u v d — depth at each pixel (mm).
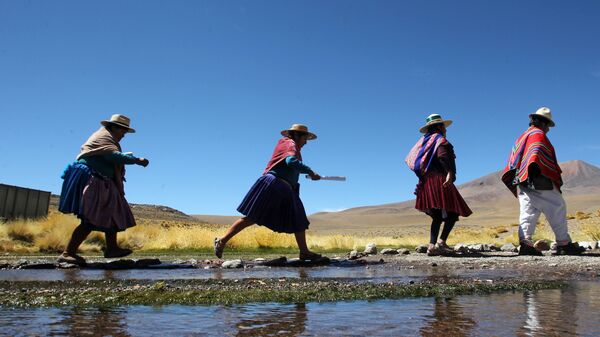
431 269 6633
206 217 131375
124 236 15719
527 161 8383
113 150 7422
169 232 17125
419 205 8992
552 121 8641
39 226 16562
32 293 3566
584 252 8680
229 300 3365
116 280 4863
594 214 25922
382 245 19094
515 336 2240
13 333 2299
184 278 5172
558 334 2281
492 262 7434
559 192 8492
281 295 3570
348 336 2256
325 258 7980
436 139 8898
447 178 8719
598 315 2793
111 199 7488
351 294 3654
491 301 3389
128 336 2248
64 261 7207
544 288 4148
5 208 24859
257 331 2369
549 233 17859
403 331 2369
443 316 2775
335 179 7879
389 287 4031
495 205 190625
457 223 87688
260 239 15203
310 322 2604
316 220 148625
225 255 11250
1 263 6980
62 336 2240
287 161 7773
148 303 3254
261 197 7844
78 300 3312
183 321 2629
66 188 7262
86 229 7340
